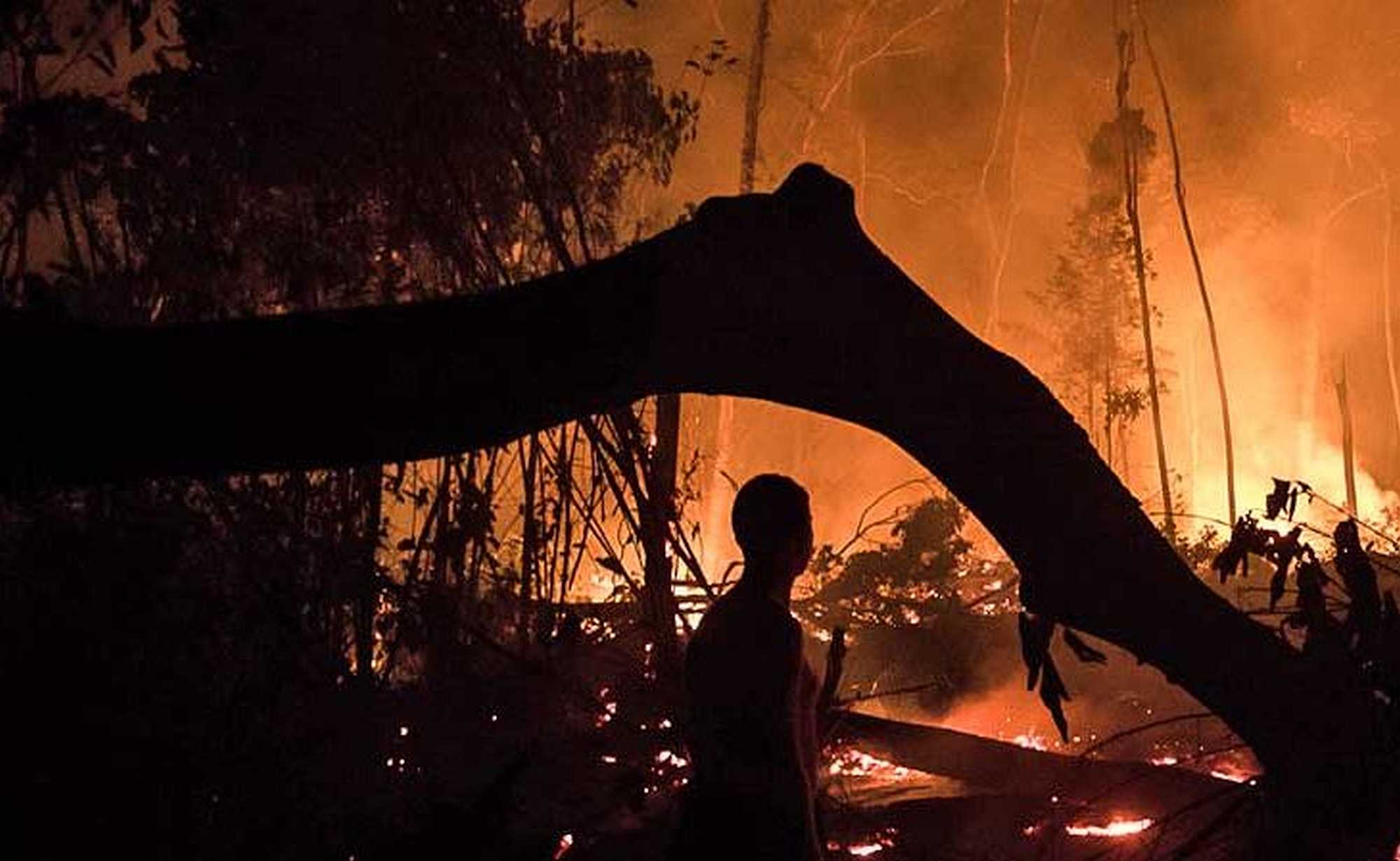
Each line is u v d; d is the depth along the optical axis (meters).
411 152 7.44
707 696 4.42
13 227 6.03
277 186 7.48
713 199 3.27
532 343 3.07
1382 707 3.95
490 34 7.64
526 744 6.79
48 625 5.78
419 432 3.06
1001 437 3.30
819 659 9.98
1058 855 5.73
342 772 6.43
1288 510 4.98
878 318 3.22
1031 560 3.42
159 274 6.71
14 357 2.95
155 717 5.87
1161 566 3.47
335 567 6.97
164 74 7.09
